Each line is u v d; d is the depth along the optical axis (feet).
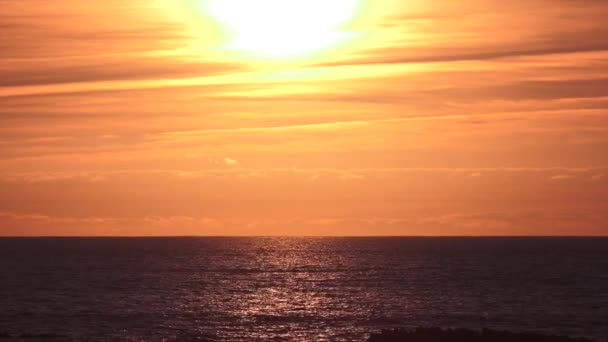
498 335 636.48
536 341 621.72
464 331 654.94
